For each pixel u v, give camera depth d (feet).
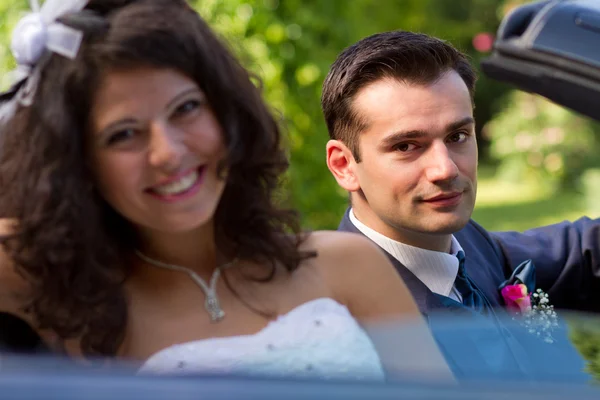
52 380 4.73
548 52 10.12
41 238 7.12
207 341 7.30
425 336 6.90
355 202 9.84
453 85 9.14
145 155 7.05
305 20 19.83
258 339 7.34
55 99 7.05
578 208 37.42
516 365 6.35
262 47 19.31
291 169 19.76
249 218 7.91
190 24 7.18
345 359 7.02
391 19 34.22
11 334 7.72
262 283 7.90
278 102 19.52
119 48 6.82
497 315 9.45
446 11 47.98
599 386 4.87
